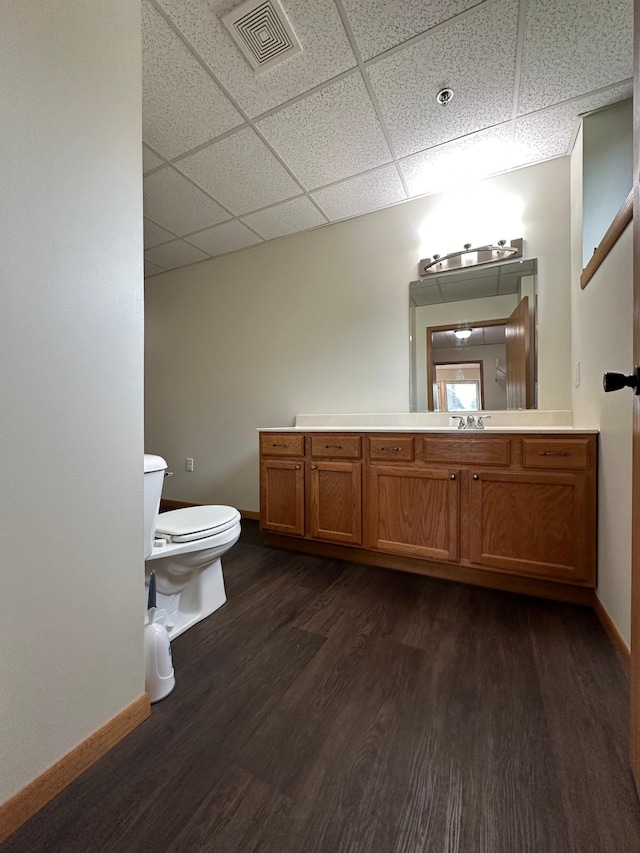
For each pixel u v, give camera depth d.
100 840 0.72
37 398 0.80
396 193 2.44
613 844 0.71
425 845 0.71
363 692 1.12
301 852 0.70
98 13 0.92
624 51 1.46
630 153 1.74
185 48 1.45
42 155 0.80
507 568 1.75
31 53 0.78
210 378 3.46
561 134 1.93
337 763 0.89
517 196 2.24
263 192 2.41
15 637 0.76
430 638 1.40
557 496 1.67
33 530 0.79
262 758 0.90
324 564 2.18
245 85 1.62
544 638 1.39
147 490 1.30
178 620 1.52
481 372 2.39
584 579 1.61
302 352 3.00
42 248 0.80
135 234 1.03
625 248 1.22
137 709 1.01
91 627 0.91
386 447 2.05
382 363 2.68
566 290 2.14
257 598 1.75
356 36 1.41
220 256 3.38
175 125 1.84
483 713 1.03
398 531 2.02
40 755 0.79
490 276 2.36
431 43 1.43
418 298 2.56
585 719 1.01
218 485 3.45
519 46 1.44
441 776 0.85
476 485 1.82
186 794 0.81
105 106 0.94
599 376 1.55
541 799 0.79
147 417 3.86
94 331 0.92
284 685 1.16
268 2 1.29
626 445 1.24
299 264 2.99
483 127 1.87
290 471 2.37
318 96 1.68
